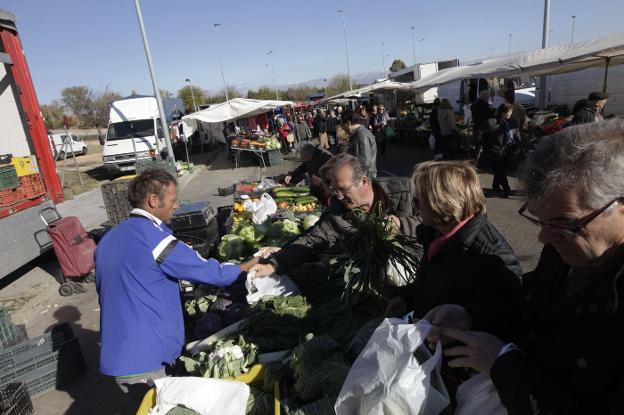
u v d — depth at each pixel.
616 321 1.06
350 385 1.49
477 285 1.74
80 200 13.84
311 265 3.01
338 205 3.08
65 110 44.72
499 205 8.25
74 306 5.98
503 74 11.02
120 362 2.49
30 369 4.05
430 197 1.77
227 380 2.11
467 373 1.68
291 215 4.87
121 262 2.47
